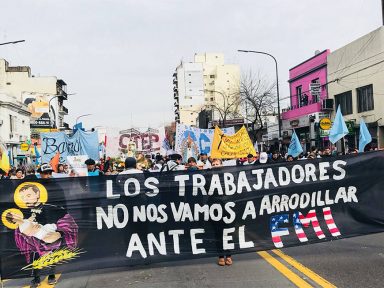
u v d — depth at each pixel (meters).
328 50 34.16
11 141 44.69
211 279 6.42
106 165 16.02
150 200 7.09
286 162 7.55
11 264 6.55
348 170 7.70
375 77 27.38
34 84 74.50
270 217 7.43
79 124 19.61
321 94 34.97
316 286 5.90
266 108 54.94
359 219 7.67
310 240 7.48
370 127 27.98
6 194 6.61
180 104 125.00
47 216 6.71
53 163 15.20
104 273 7.04
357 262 7.04
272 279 6.30
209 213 7.24
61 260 6.71
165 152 20.89
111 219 6.96
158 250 7.08
